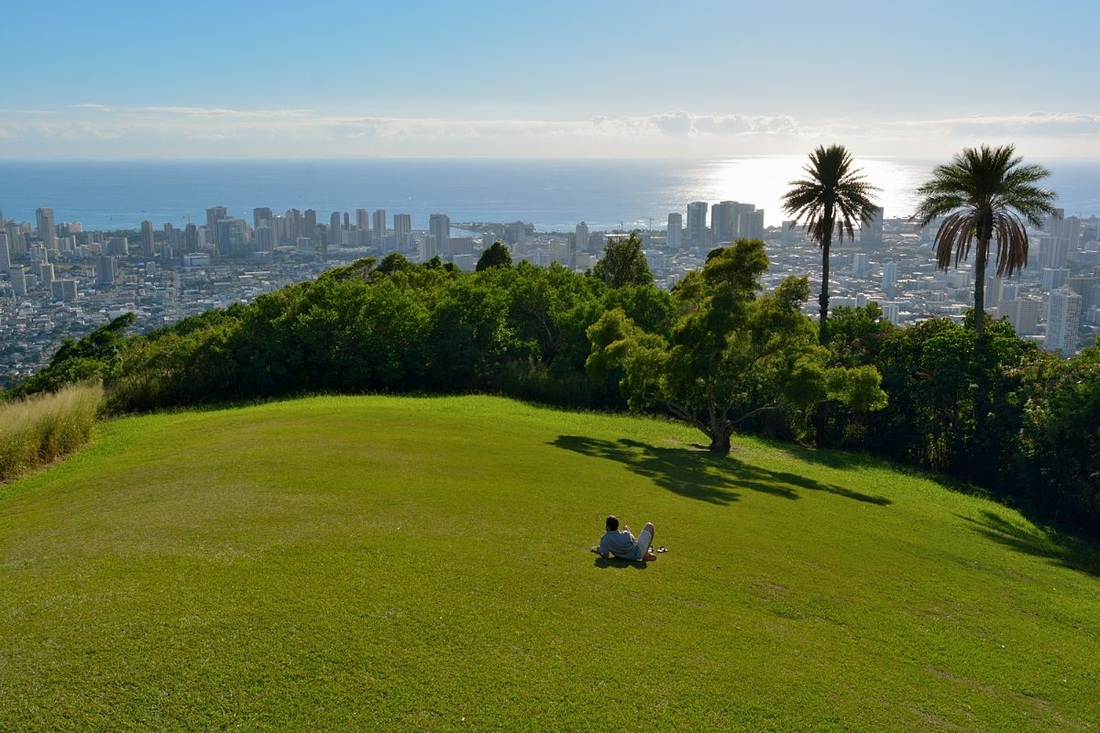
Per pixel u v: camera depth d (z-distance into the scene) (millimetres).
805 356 28078
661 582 11984
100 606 9258
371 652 8648
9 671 7828
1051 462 32000
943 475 37938
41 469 20734
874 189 43250
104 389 36375
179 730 7152
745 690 8820
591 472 20906
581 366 44031
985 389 37469
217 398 38875
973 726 8969
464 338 43250
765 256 28125
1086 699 10258
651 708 8188
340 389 41000
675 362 28656
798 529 17625
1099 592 17531
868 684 9562
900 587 14227
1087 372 31641
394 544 12062
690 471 24234
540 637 9438
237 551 11273
